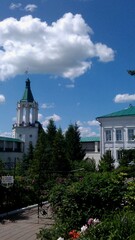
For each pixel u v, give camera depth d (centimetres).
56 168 3284
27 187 1586
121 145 4828
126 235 452
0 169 1484
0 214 1270
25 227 1045
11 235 927
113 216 556
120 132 4881
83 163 3269
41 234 661
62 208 797
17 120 7338
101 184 804
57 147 3497
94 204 779
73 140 4759
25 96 7525
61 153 3456
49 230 668
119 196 782
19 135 7169
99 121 5031
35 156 3506
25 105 7344
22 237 900
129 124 4819
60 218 789
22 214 1305
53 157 3409
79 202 783
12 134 7431
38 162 3089
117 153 4853
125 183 840
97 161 5362
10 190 1438
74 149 4706
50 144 4734
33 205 1533
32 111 7394
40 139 4694
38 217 1205
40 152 3494
